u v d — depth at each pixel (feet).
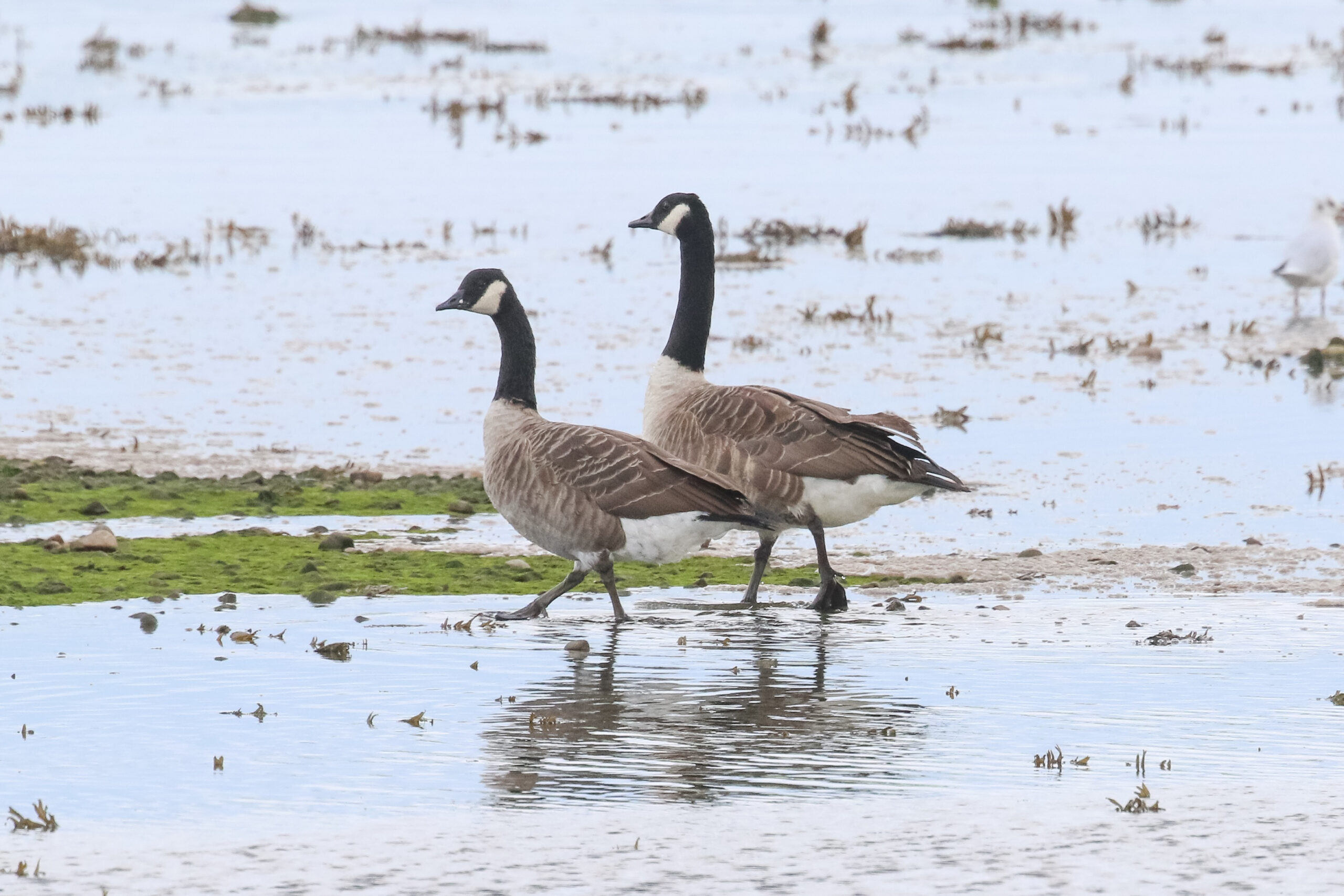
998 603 42.88
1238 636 39.14
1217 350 82.17
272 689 34.22
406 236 115.34
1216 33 255.09
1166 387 73.77
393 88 200.03
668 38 251.60
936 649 37.86
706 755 29.96
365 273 101.91
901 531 51.93
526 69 218.59
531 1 315.17
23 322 85.87
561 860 24.91
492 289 42.19
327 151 153.89
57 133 160.97
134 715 32.27
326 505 53.72
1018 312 91.66
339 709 32.83
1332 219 93.30
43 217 118.73
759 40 250.57
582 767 29.30
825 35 245.86
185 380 74.13
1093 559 47.65
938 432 65.67
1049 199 132.46
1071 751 30.48
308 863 24.76
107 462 59.47
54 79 199.62
